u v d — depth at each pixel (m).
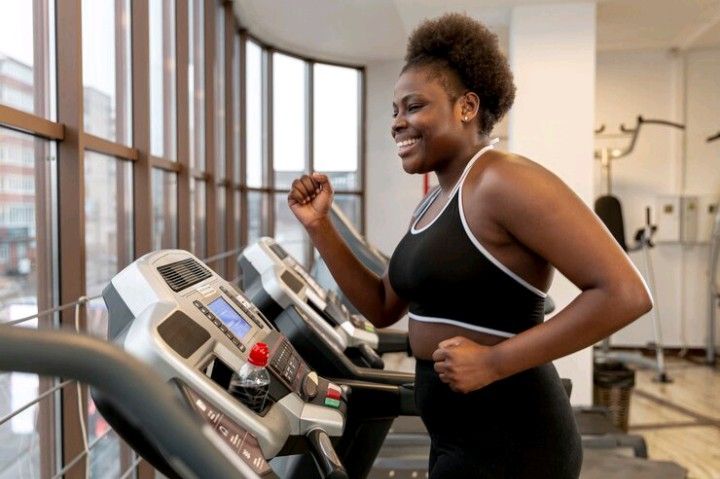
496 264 1.06
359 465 1.89
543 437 1.10
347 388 1.63
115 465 2.89
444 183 1.20
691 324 6.24
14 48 1.93
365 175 7.05
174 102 3.72
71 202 2.09
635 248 5.62
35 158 2.04
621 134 6.25
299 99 6.67
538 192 0.99
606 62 6.27
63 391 2.11
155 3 3.52
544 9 4.21
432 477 1.18
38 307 2.07
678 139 6.15
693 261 6.21
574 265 0.96
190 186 3.79
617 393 4.07
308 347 1.98
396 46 6.32
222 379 1.24
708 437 4.04
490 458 1.11
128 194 2.91
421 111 1.15
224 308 1.36
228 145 4.90
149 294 1.15
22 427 2.03
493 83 1.17
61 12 2.05
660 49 6.11
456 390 1.02
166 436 0.46
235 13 5.18
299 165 6.69
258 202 6.09
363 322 2.97
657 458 3.68
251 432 1.03
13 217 1.96
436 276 1.11
